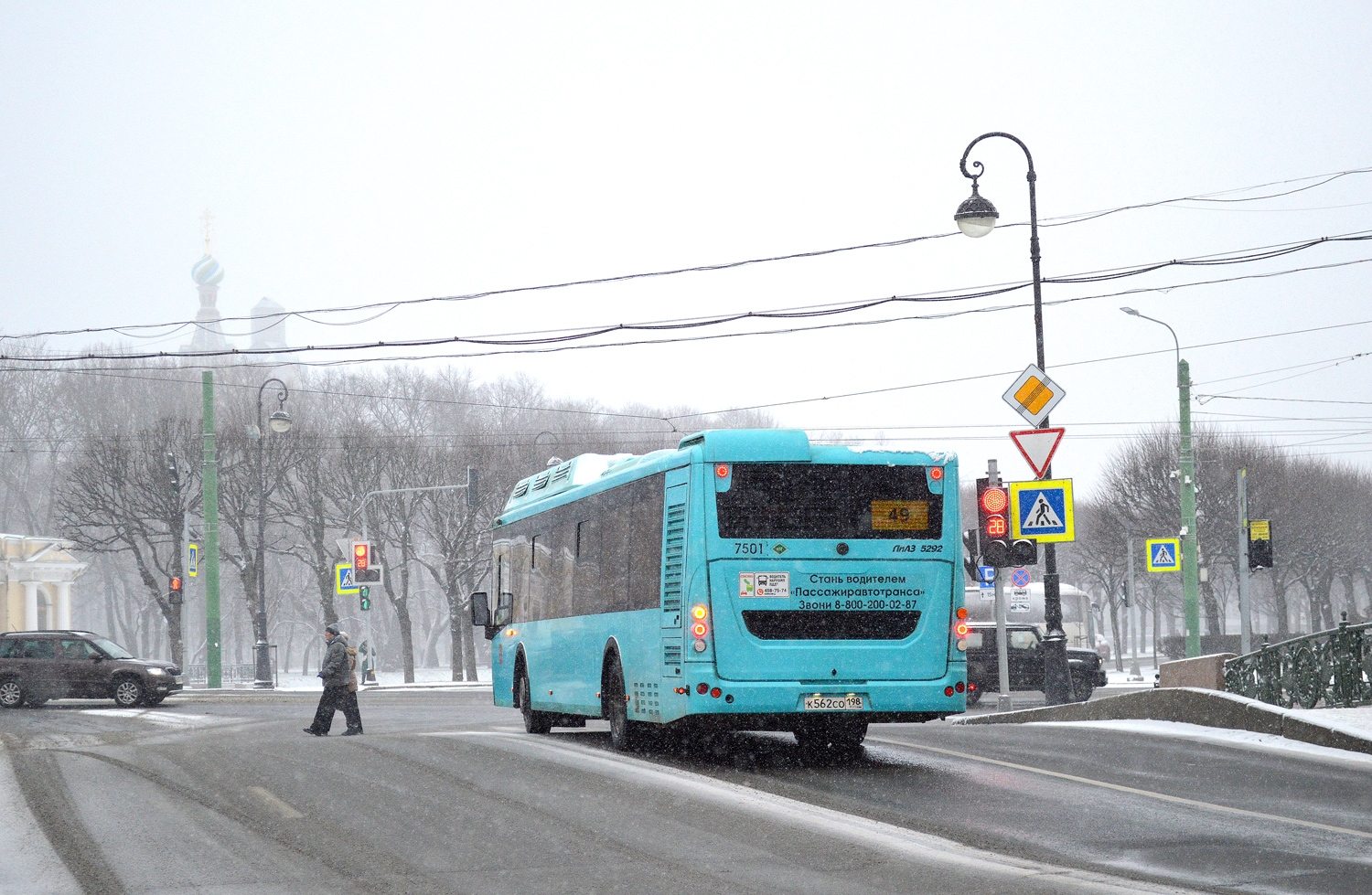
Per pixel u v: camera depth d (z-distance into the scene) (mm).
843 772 13008
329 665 20359
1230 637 62875
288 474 60156
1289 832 9461
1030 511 22672
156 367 76750
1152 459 65375
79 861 9352
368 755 15016
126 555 85438
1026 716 21406
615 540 16094
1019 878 8109
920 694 13719
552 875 8516
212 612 44031
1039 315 23594
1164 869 8289
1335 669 15805
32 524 86188
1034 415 22359
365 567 47375
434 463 60812
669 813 10617
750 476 13766
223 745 17281
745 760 14414
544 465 62594
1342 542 74438
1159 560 39125
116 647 33031
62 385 77062
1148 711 18188
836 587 13719
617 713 15797
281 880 8586
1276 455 67938
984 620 44969
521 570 20609
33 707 32156
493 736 17406
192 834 10359
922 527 13930
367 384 77438
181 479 57688
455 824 10430
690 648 13555
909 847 9133
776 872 8438
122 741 19781
